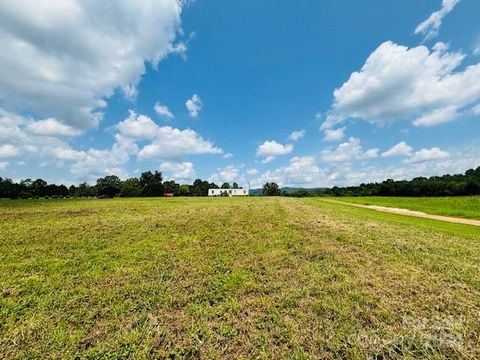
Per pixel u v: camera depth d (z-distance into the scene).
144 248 11.34
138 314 5.76
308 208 35.19
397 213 33.22
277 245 12.07
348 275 8.23
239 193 167.75
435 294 6.90
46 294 6.73
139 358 4.36
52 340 4.82
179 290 7.00
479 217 28.64
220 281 7.63
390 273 8.41
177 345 4.70
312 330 5.17
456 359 4.44
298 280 7.76
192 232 15.09
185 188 146.25
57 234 14.30
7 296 6.64
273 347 4.68
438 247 12.13
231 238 13.55
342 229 16.73
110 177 136.88
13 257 10.00
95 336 4.99
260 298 6.52
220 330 5.14
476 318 5.66
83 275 8.07
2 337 4.94
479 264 9.57
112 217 21.97
